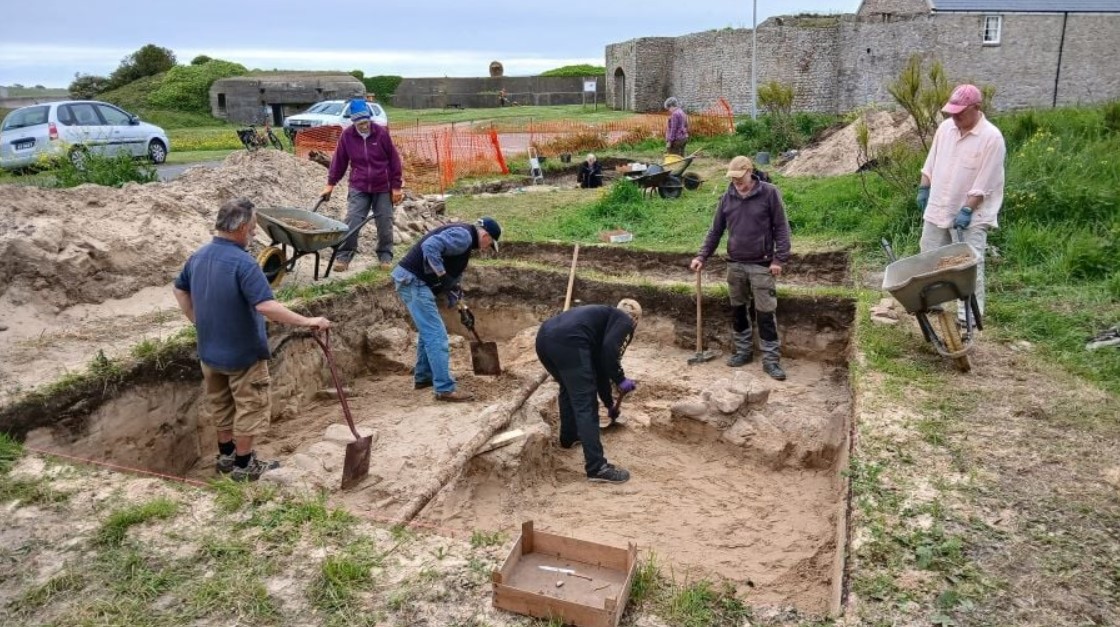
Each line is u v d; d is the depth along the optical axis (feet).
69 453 16.85
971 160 19.66
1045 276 23.81
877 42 89.71
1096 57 81.61
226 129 100.32
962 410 16.30
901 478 13.69
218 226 15.53
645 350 26.68
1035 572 11.26
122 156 36.17
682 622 10.58
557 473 19.15
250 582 11.41
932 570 11.35
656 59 121.90
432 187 53.72
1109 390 17.07
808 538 15.96
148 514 12.91
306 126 69.41
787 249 22.61
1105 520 12.41
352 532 12.68
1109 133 37.86
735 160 22.20
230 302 15.49
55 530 12.69
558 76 156.66
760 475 18.76
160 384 19.11
